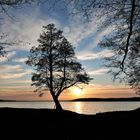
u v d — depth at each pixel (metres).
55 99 34.94
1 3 7.84
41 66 34.72
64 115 20.89
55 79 35.16
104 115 18.56
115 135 13.66
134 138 12.98
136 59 12.66
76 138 13.78
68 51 34.53
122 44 9.20
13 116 18.91
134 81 14.66
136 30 8.15
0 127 15.84
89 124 16.92
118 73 11.68
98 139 13.34
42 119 18.67
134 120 15.96
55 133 14.88
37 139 13.52
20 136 14.02
